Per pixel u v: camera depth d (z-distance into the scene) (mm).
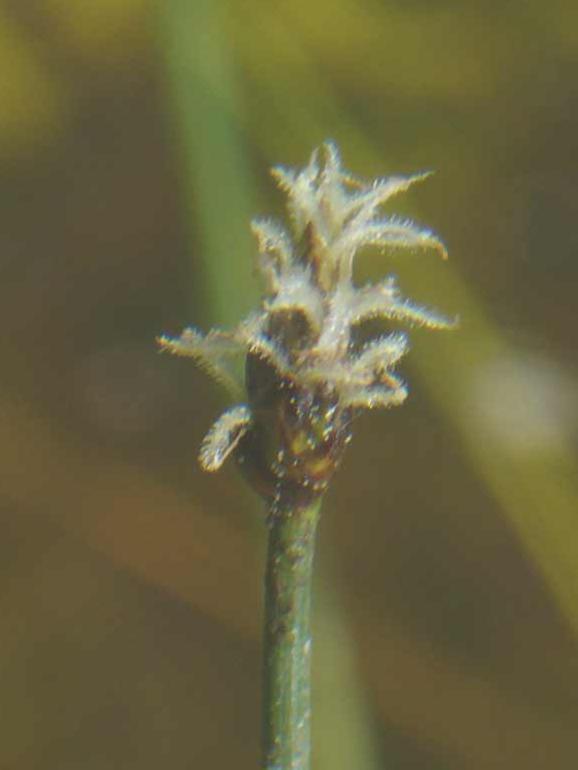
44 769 119
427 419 127
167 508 130
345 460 129
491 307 130
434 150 137
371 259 119
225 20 115
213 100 99
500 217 136
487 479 114
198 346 62
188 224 92
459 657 119
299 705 61
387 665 118
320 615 98
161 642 126
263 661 61
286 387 60
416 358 119
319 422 60
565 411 118
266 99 125
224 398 135
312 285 61
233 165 94
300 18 131
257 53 126
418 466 129
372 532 127
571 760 114
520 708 116
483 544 125
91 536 130
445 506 127
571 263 134
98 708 123
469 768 114
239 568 127
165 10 106
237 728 122
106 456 134
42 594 128
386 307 61
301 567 61
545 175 138
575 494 112
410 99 137
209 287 87
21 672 123
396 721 116
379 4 137
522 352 123
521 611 122
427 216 134
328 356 60
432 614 122
